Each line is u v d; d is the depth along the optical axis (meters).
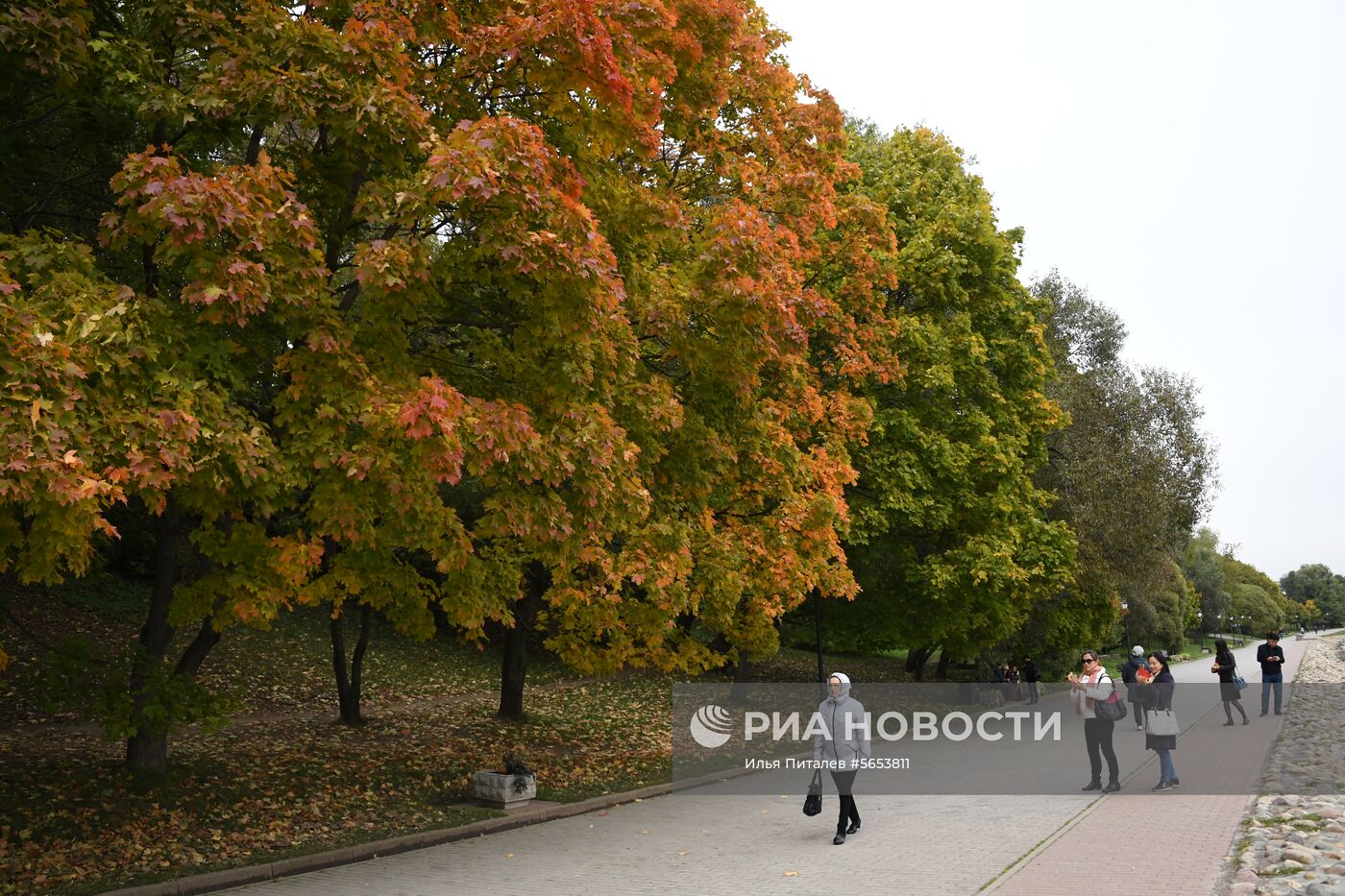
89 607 24.31
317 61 9.68
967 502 24.34
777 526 15.98
